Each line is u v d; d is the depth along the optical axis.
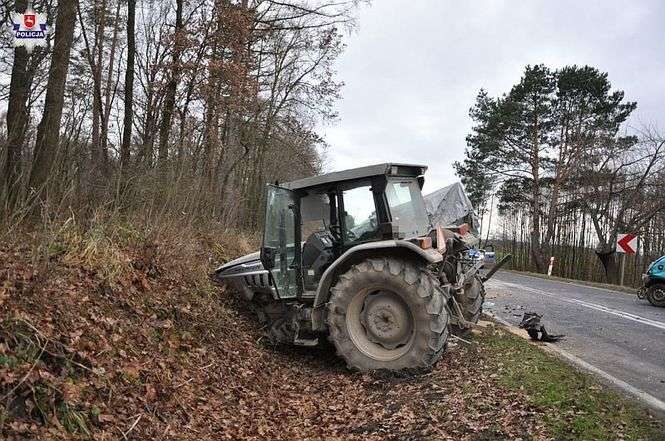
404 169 6.95
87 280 5.35
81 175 7.00
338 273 6.54
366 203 6.60
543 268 35.16
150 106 13.34
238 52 14.35
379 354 6.19
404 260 6.22
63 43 7.31
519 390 4.91
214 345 6.11
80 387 3.76
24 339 3.72
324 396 5.70
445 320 6.01
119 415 3.83
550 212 34.62
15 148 5.95
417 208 7.18
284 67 21.73
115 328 4.90
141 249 6.90
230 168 17.62
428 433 4.38
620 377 5.98
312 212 7.01
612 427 4.08
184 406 4.49
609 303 12.85
